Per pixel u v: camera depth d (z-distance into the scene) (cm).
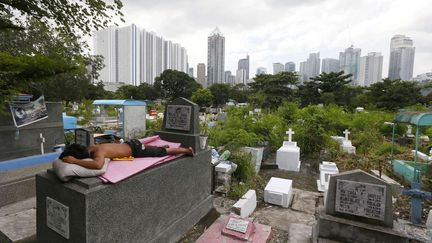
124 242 310
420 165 718
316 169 902
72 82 1959
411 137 1277
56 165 293
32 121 633
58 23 523
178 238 409
